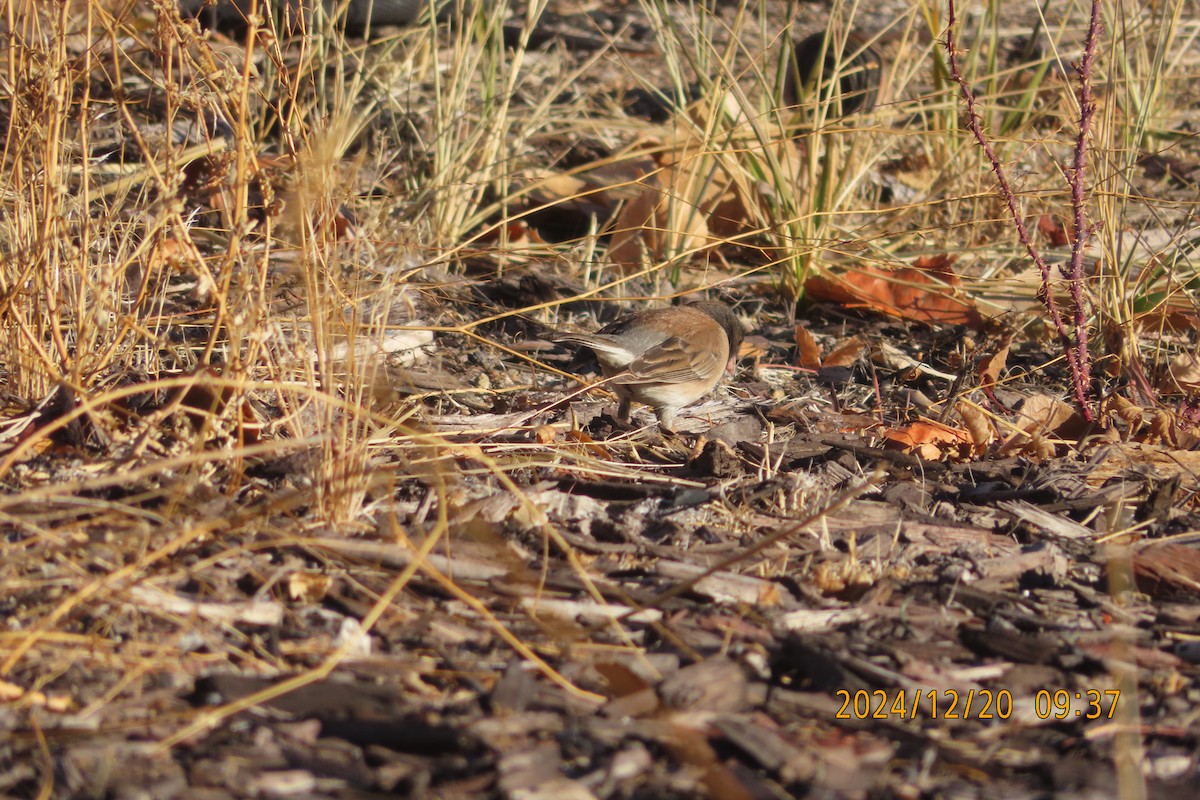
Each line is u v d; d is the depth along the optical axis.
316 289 8.39
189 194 10.68
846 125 15.91
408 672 6.51
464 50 15.92
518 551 7.90
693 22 16.27
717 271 15.34
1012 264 15.09
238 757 5.72
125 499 7.71
